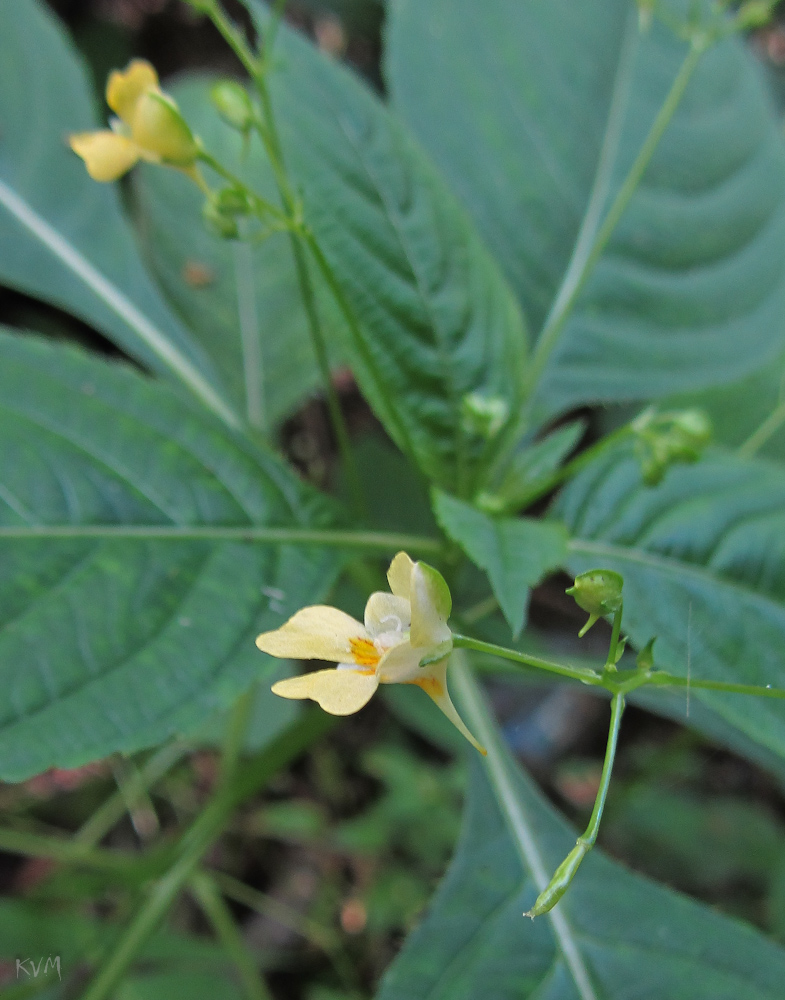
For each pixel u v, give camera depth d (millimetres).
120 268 157
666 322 156
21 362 128
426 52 162
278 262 166
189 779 207
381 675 109
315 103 136
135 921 142
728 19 168
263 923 204
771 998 125
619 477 136
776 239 160
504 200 160
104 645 119
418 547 135
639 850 197
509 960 127
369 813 195
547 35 163
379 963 196
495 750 139
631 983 126
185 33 230
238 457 131
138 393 130
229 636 122
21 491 123
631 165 161
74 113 158
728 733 155
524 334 141
